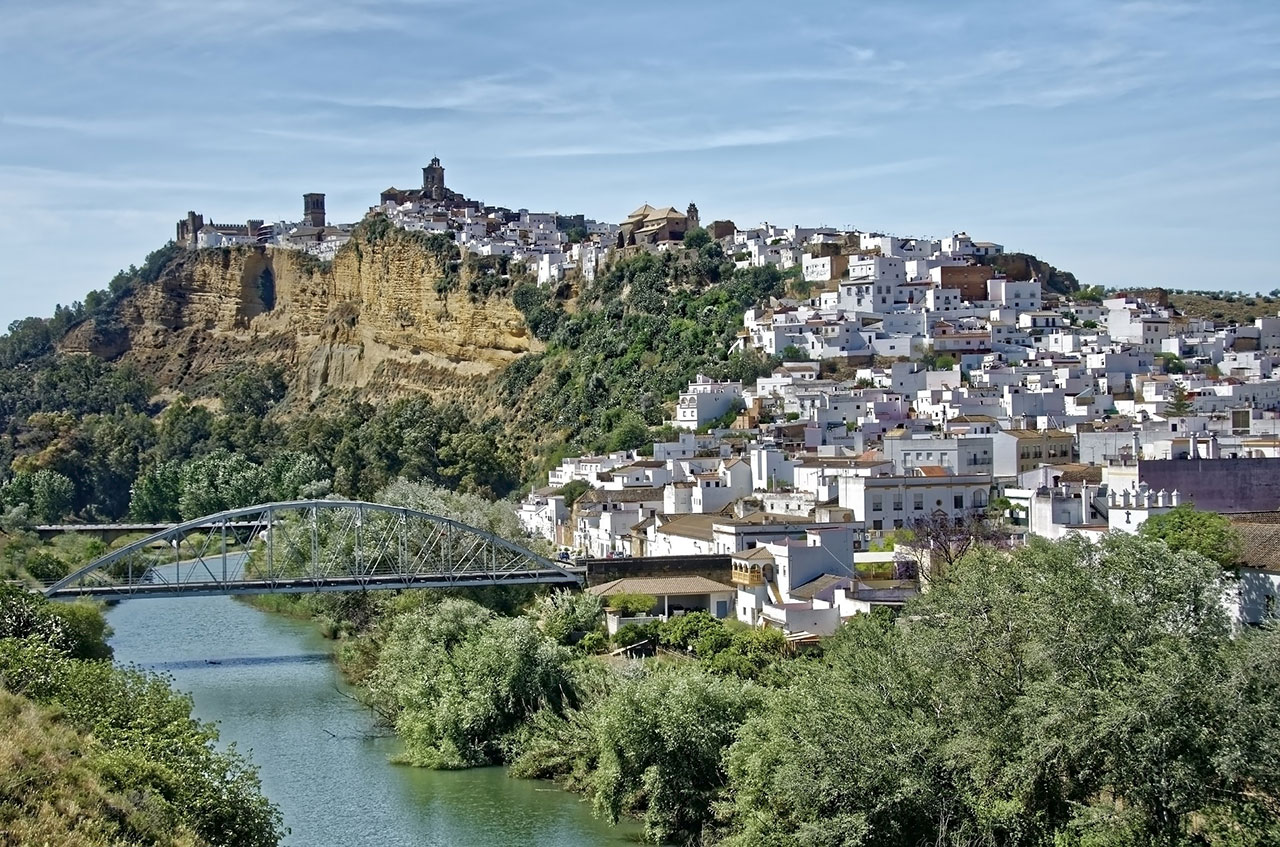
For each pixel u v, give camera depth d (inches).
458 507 7175.2
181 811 2832.2
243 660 5999.0
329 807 3858.3
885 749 2955.2
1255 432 7790.4
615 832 3607.3
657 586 5447.8
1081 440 7559.1
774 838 3058.6
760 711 3531.0
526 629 4446.4
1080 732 2682.1
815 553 5167.3
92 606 5580.7
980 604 3058.6
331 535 7111.2
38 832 2527.1
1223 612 2915.8
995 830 2844.5
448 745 4296.3
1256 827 2598.4
